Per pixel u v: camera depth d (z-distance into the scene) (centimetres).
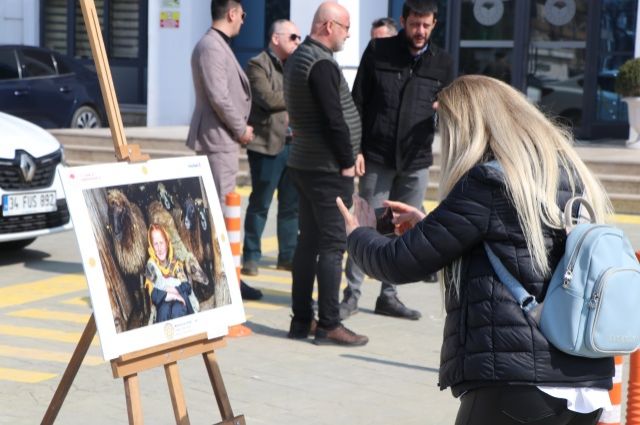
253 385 955
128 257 646
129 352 636
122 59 3372
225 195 1212
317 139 1023
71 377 673
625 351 510
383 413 892
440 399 931
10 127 1453
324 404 910
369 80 1152
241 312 713
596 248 506
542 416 512
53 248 1614
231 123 1191
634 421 758
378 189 1166
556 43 2606
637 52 2366
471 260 532
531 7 2623
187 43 2847
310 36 1034
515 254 518
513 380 509
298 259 1093
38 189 1412
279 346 1080
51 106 2738
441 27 2734
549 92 2628
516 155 525
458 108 544
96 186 640
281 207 1451
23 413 876
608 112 2598
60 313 1224
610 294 499
